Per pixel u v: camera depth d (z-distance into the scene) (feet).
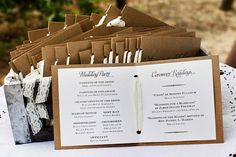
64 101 3.60
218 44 13.69
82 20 4.43
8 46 11.82
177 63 3.62
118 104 3.61
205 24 15.40
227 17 16.19
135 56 3.79
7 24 12.59
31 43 4.13
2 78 10.37
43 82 3.58
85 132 3.62
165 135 3.64
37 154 3.61
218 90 3.62
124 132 3.63
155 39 3.76
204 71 3.62
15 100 3.60
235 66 7.76
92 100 3.61
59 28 4.52
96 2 11.43
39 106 3.66
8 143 3.81
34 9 11.25
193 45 3.91
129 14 4.39
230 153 3.51
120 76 3.61
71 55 3.72
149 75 3.61
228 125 3.90
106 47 3.74
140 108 3.62
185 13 16.33
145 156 3.52
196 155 3.51
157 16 15.84
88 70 3.60
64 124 3.61
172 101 3.62
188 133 3.64
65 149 3.63
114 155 3.54
